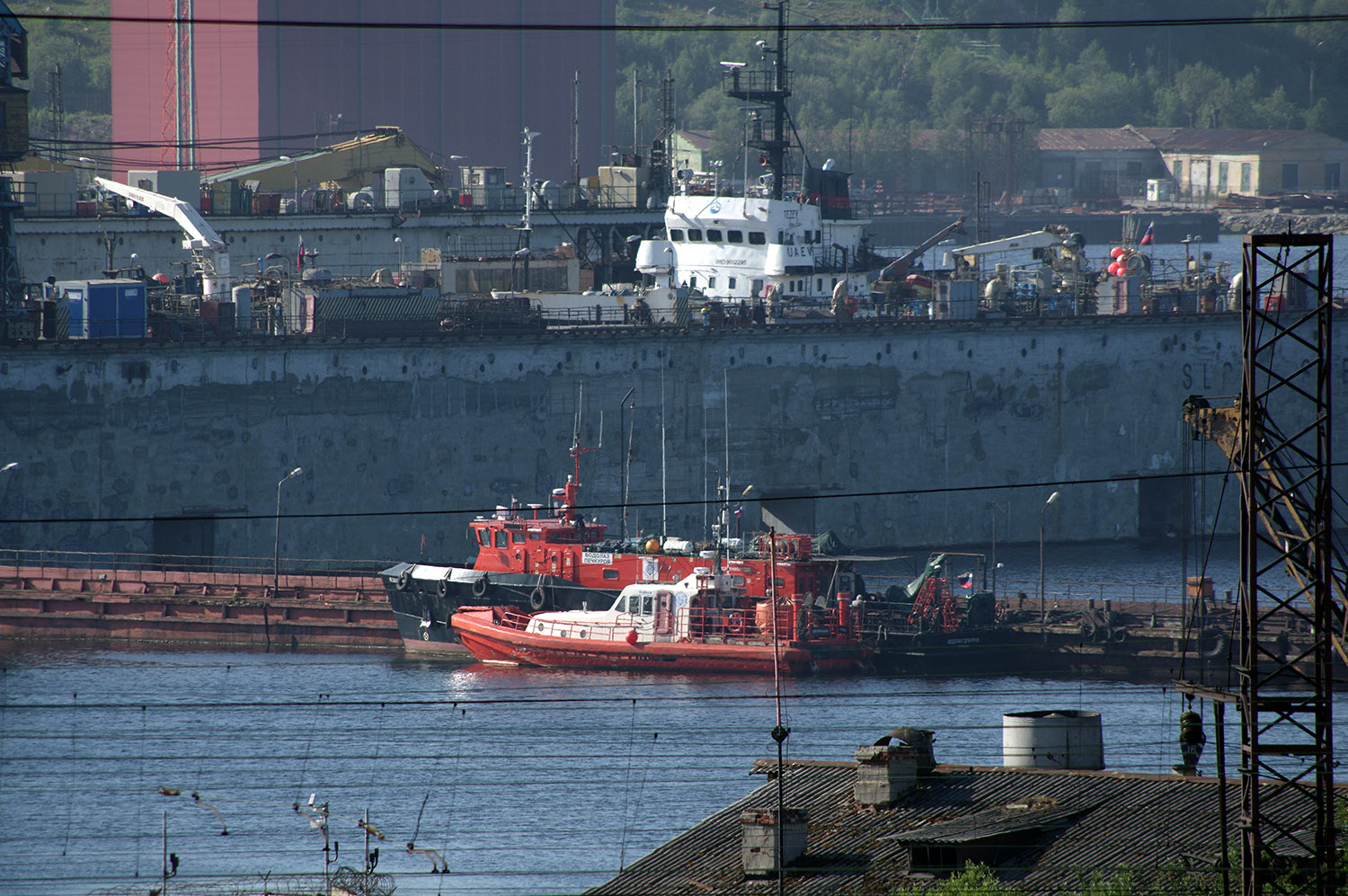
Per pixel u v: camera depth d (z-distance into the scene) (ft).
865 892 462.60
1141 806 484.33
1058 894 444.14
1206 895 440.04
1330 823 449.06
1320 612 460.55
